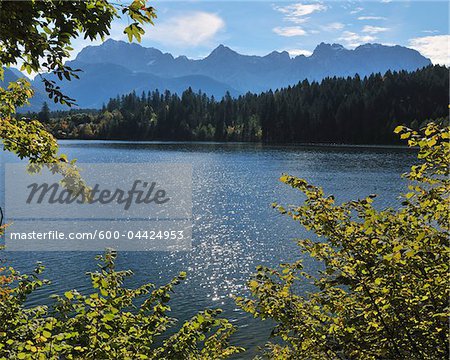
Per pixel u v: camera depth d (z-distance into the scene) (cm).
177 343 676
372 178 7019
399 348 651
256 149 14738
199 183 6981
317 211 695
